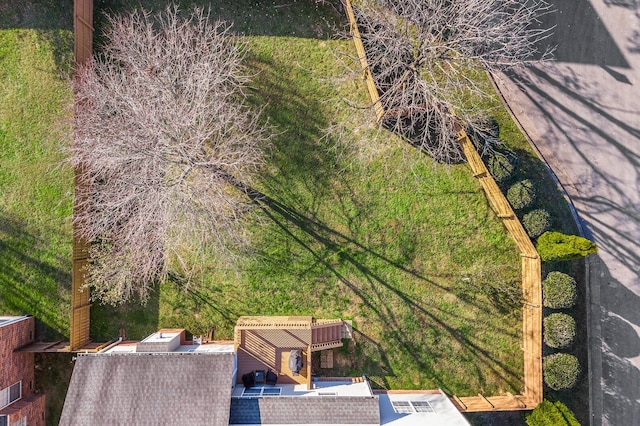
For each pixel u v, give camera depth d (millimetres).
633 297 17031
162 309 17078
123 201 14078
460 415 15000
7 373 15477
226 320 17156
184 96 14695
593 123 17031
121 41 15688
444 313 17156
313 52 17094
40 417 16516
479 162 15906
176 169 15305
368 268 17172
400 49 14109
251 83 17094
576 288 16531
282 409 14344
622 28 17031
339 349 17109
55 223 17047
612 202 17062
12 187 17062
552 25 17031
